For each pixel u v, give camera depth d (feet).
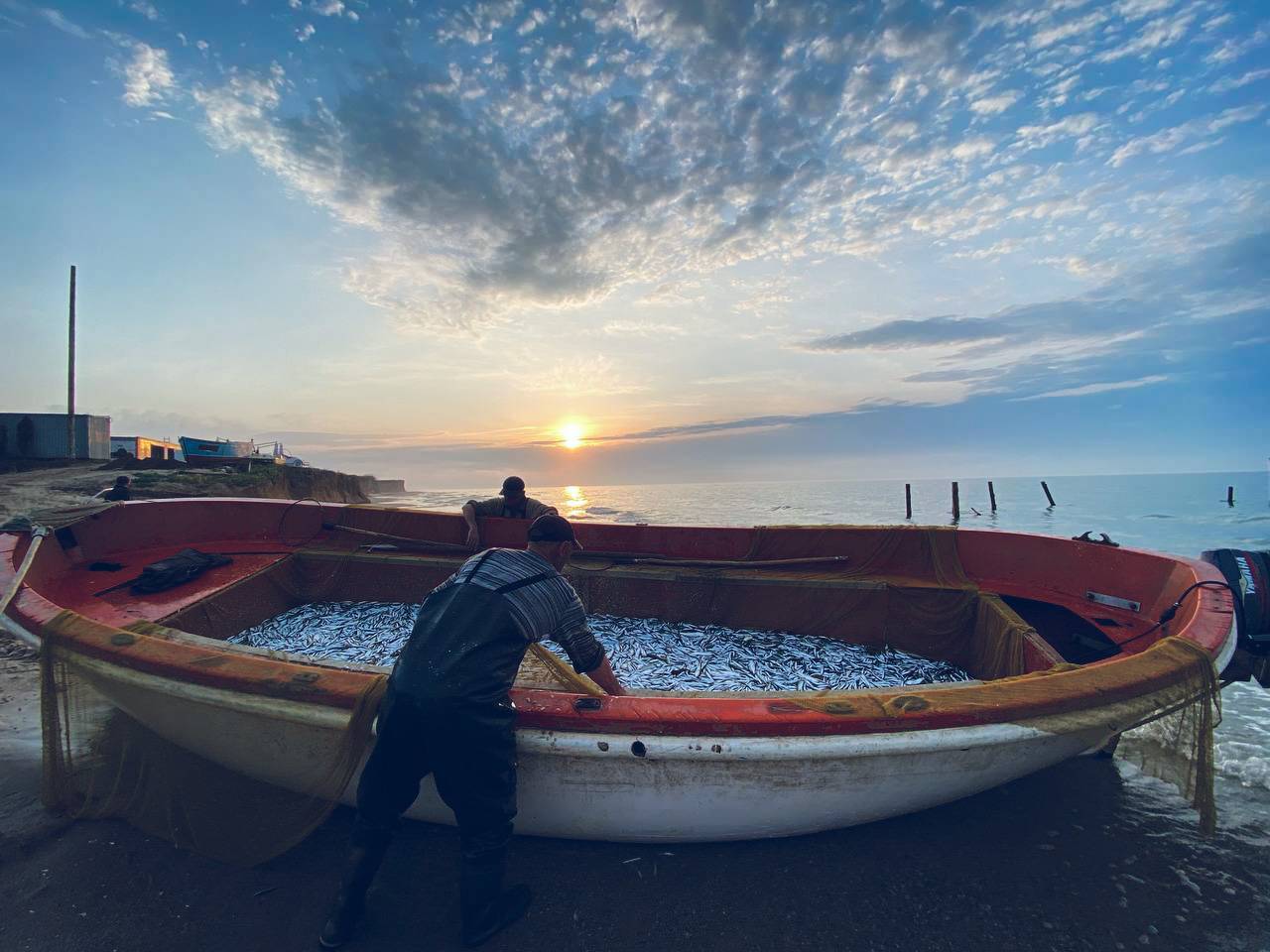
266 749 9.57
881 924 8.44
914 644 16.25
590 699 8.60
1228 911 8.67
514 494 20.04
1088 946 8.04
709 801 8.68
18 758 12.42
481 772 7.75
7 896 8.80
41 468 96.32
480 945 8.03
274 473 110.63
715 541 19.54
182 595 16.19
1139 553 14.21
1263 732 14.44
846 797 8.80
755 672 14.88
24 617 11.56
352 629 17.39
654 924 8.45
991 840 10.29
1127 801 11.46
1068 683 8.59
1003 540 16.85
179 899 8.80
